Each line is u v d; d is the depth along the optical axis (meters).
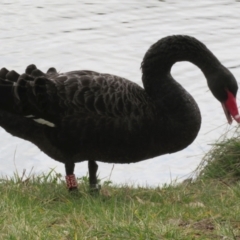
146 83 11.53
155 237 8.88
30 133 11.33
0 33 21.70
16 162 15.37
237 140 13.96
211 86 11.67
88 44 20.95
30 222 9.41
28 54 20.22
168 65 11.64
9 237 8.84
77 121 11.02
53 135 11.18
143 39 21.31
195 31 22.03
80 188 12.09
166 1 24.59
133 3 24.36
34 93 11.01
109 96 11.01
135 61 19.91
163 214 10.06
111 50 20.58
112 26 22.30
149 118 11.16
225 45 21.08
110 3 24.36
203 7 24.08
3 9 23.80
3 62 19.64
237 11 23.66
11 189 11.52
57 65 19.59
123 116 11.02
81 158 11.46
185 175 14.48
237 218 9.78
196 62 11.75
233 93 11.58
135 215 9.86
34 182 12.41
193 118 11.34
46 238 8.89
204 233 9.23
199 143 15.96
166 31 21.95
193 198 11.53
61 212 10.24
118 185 13.00
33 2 24.53
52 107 11.01
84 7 23.97
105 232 9.06
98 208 10.30
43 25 22.41
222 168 13.55
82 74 11.41
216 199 11.25
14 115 11.25
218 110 17.38
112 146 11.18
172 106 11.28
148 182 14.45
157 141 11.32
